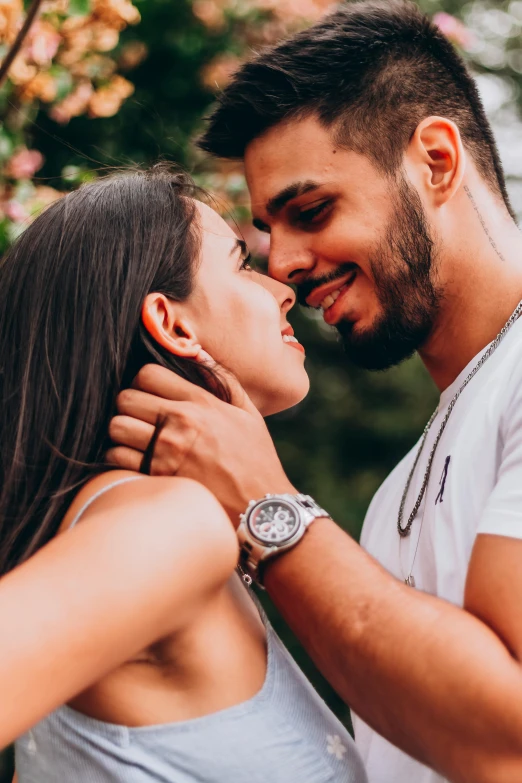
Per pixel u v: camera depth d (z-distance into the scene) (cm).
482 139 204
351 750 142
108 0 265
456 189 190
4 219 267
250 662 134
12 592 102
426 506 177
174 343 152
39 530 133
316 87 190
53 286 147
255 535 143
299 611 140
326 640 136
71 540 110
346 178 189
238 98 194
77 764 127
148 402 147
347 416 701
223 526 120
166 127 409
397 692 129
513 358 172
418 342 195
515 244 197
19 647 99
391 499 197
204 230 162
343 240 189
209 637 128
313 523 145
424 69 198
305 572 140
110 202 153
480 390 173
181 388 150
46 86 267
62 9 255
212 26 404
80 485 138
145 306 150
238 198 369
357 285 194
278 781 129
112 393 147
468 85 207
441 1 609
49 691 100
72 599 104
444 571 165
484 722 124
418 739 129
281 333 173
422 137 191
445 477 171
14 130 285
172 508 117
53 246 150
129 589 107
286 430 712
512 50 703
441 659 127
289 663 143
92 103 297
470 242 191
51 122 375
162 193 159
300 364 170
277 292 172
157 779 123
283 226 196
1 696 96
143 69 412
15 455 141
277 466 151
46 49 258
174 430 147
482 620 138
